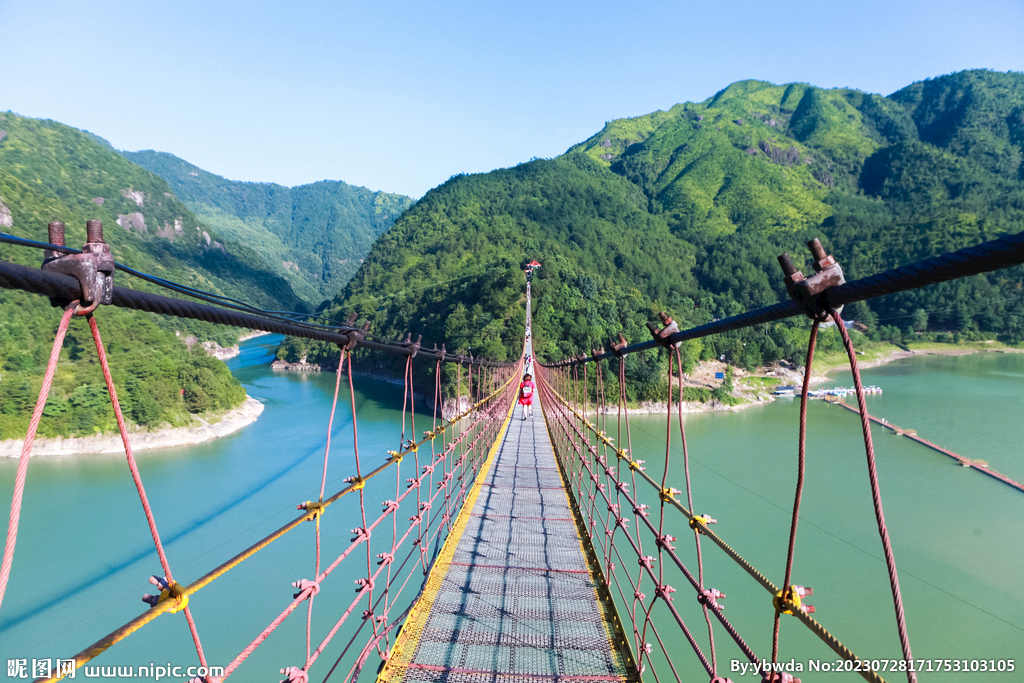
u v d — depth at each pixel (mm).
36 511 25781
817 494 28062
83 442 36625
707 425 45562
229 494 27594
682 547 21500
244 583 18500
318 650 3256
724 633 16266
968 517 25406
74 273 1464
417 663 4797
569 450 11484
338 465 31766
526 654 4938
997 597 18688
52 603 18094
